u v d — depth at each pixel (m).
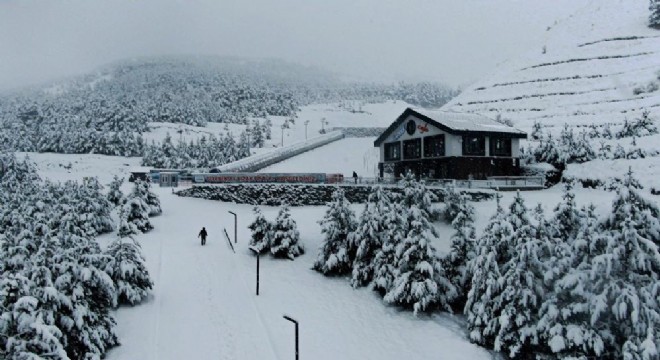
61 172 104.50
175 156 110.62
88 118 149.62
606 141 58.06
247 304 30.33
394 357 25.16
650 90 85.50
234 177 56.78
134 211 46.03
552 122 84.00
